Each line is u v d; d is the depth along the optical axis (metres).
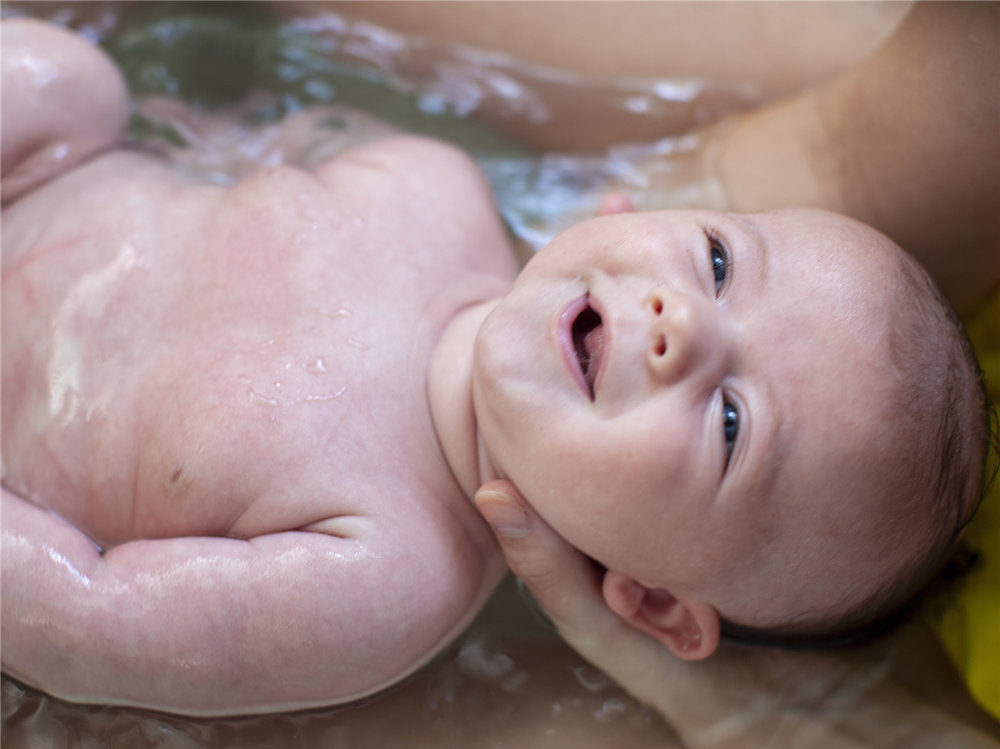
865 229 1.31
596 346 1.23
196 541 1.19
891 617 1.41
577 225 1.29
